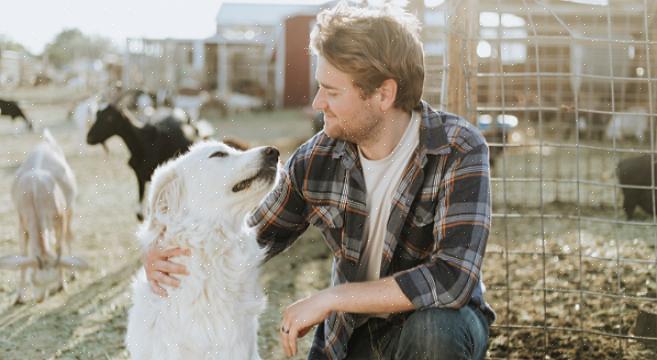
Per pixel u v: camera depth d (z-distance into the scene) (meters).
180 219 2.59
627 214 6.69
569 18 11.49
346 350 2.48
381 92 2.28
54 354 3.71
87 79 24.11
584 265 5.06
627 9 5.87
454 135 2.34
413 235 2.39
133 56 21.59
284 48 24.70
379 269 2.45
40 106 18.25
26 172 5.02
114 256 5.77
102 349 3.77
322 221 2.53
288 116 20.23
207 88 23.02
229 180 2.58
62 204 5.04
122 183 9.21
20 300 4.67
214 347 2.54
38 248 4.75
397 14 2.31
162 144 7.47
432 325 2.18
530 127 11.78
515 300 4.26
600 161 9.64
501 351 3.48
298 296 4.65
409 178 2.33
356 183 2.40
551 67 11.86
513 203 7.50
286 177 2.58
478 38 3.52
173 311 2.51
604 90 11.30
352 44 2.20
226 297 2.59
